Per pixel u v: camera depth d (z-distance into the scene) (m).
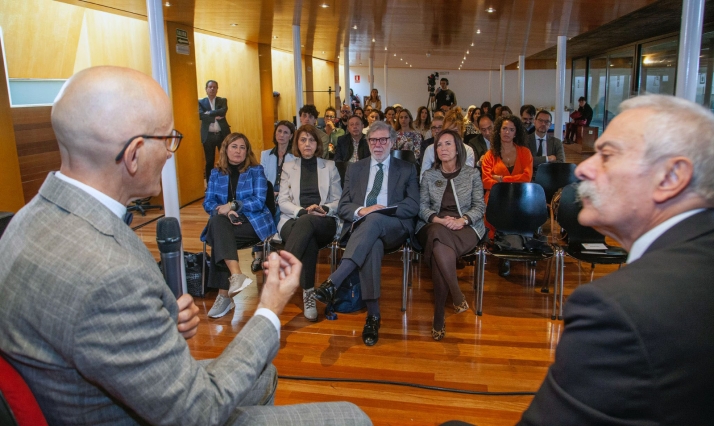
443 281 2.96
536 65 18.97
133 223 5.83
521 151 4.24
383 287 3.84
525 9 6.06
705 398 0.72
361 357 2.76
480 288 3.28
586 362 0.75
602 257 3.07
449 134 3.43
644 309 0.72
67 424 0.92
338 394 2.40
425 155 4.41
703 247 0.79
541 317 3.27
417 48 11.41
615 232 0.93
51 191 0.94
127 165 0.96
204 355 2.78
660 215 0.85
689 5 2.97
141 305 0.85
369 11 6.23
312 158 3.74
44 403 0.90
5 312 0.87
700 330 0.71
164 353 0.87
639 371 0.71
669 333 0.71
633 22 9.30
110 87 0.94
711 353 0.71
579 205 3.31
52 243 0.87
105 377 0.83
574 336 0.78
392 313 3.35
